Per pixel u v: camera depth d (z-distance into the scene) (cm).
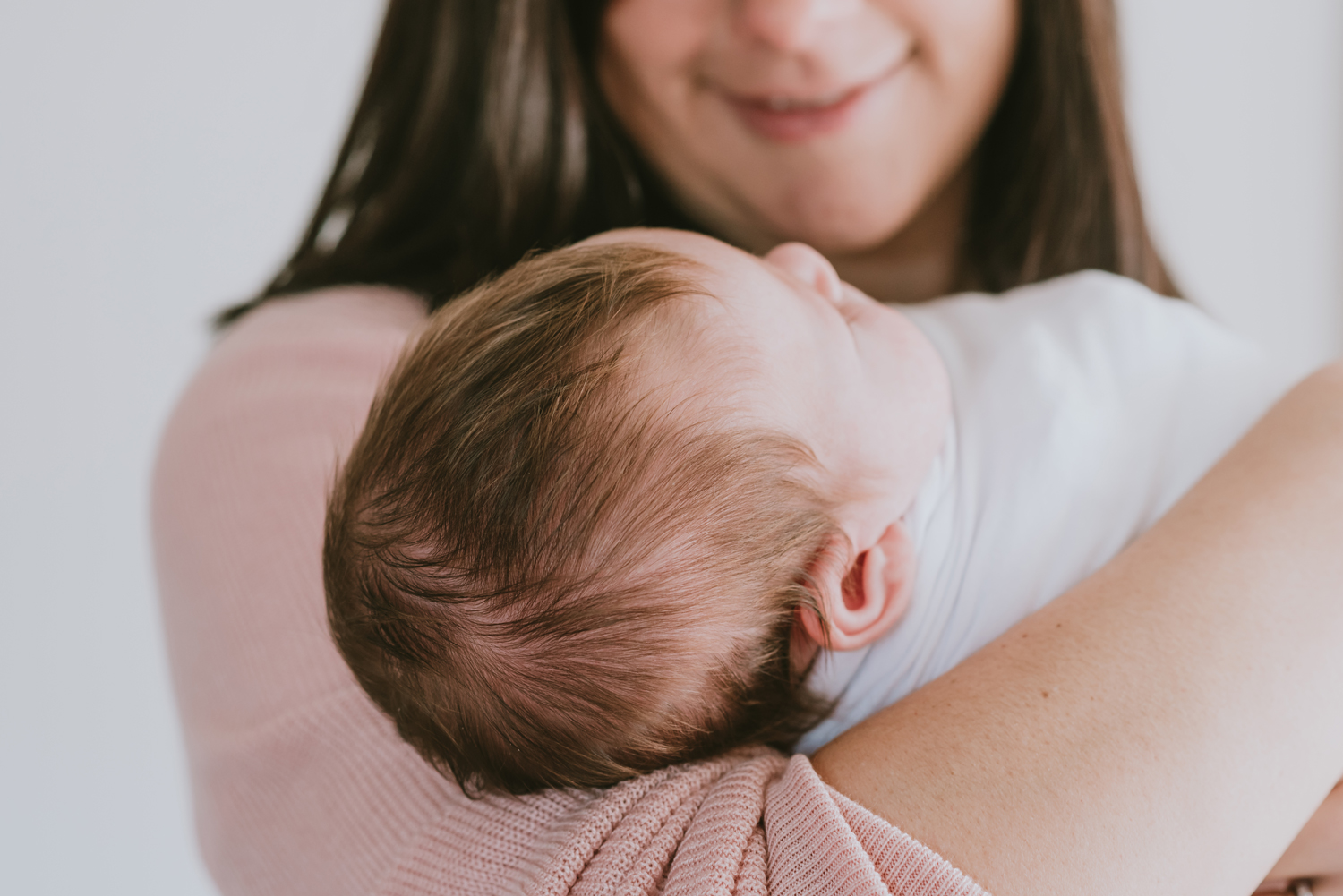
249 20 165
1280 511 55
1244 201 184
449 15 92
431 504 55
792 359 60
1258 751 46
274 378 74
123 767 170
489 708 56
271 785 61
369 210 98
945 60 89
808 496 58
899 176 95
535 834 52
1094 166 105
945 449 67
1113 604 52
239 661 63
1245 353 73
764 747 58
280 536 65
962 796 46
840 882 43
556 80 90
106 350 166
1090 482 64
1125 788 45
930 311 85
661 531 54
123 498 168
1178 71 178
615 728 55
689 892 44
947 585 63
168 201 167
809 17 81
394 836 55
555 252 65
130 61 162
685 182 99
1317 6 175
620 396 55
